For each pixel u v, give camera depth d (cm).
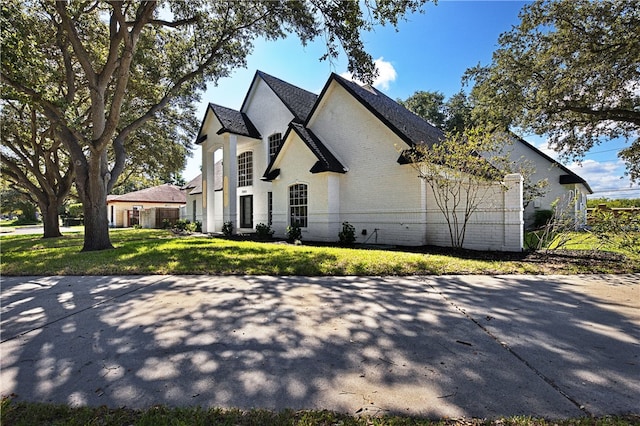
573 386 236
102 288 555
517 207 893
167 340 328
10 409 214
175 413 206
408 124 1326
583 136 1441
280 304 445
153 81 1427
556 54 1139
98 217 1065
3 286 582
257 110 1878
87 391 237
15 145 1758
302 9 990
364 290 517
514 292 498
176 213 2856
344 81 1327
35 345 322
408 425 192
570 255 810
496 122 1373
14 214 5841
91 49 1218
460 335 333
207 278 618
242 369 266
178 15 1171
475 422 196
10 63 750
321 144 1402
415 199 1121
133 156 2105
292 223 1453
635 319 377
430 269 659
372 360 279
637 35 1000
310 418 199
